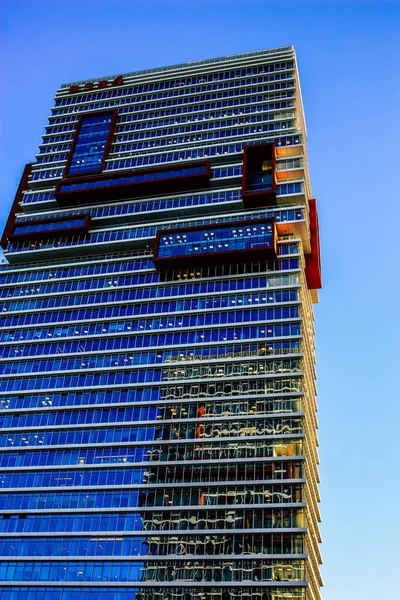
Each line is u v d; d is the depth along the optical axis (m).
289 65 148.75
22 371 113.56
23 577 91.12
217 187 129.00
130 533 91.50
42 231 130.25
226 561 85.88
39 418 107.12
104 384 108.25
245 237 115.50
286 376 101.06
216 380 103.50
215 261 115.75
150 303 116.19
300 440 94.69
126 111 151.12
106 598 86.94
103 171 137.75
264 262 114.62
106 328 115.25
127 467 98.12
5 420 108.25
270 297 110.25
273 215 120.00
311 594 90.25
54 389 109.75
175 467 96.25
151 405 103.75
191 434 99.00
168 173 131.25
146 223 127.31
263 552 85.50
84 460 100.69
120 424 102.81
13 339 118.44
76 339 115.19
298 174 125.44
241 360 104.44
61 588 89.19
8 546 94.44
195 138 140.00
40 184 142.25
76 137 146.62
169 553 88.50
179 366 106.75
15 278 128.38
